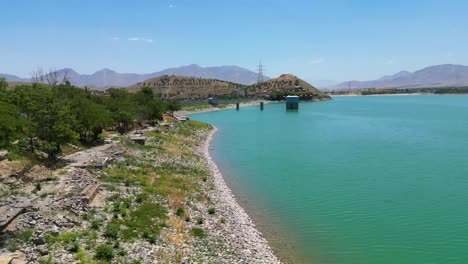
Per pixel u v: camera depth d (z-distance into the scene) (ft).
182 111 627.05
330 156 224.74
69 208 88.28
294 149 252.42
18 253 66.85
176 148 212.84
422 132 333.42
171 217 98.07
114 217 89.40
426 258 92.38
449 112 578.66
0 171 108.27
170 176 143.13
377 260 90.99
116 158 149.38
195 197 122.31
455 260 91.40
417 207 128.98
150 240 81.35
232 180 165.68
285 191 148.15
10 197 93.56
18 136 86.63
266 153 237.66
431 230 108.88
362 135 320.09
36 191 100.32
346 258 91.25
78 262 66.39
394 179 167.12
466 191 147.74
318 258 90.68
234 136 327.26
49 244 71.15
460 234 106.32
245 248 90.84
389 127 378.73
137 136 214.28
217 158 220.02
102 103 260.62
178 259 76.02
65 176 116.78
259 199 136.98
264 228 108.37
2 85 180.34
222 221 105.91
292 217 118.42
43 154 137.08
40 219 80.84
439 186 155.02
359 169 187.93
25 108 136.67
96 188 105.40
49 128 139.23
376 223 114.52
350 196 141.59
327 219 117.19
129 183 119.55
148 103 322.14
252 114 605.31
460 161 204.74
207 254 82.38
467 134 315.17
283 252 92.89
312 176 173.47
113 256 71.20
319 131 355.56
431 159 211.41
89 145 175.73
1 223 75.92
